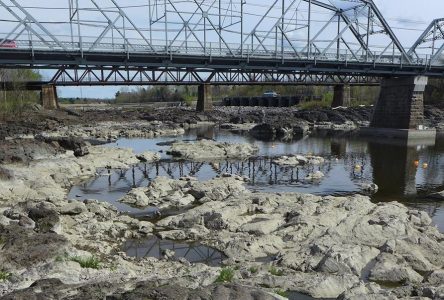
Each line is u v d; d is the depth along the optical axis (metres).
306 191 31.67
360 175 38.12
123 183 33.03
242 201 24.34
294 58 62.22
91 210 23.09
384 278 15.05
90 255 15.73
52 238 15.34
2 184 26.81
